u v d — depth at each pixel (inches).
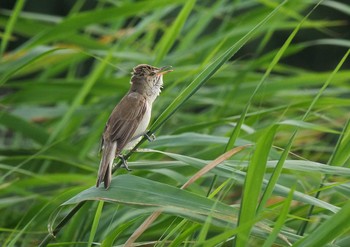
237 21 522.9
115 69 548.4
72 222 370.9
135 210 317.1
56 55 508.7
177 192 260.5
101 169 292.5
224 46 502.9
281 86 483.2
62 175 413.7
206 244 235.9
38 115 515.8
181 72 474.3
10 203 417.4
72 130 513.3
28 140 554.3
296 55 1011.3
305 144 487.5
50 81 480.4
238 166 289.3
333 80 472.7
